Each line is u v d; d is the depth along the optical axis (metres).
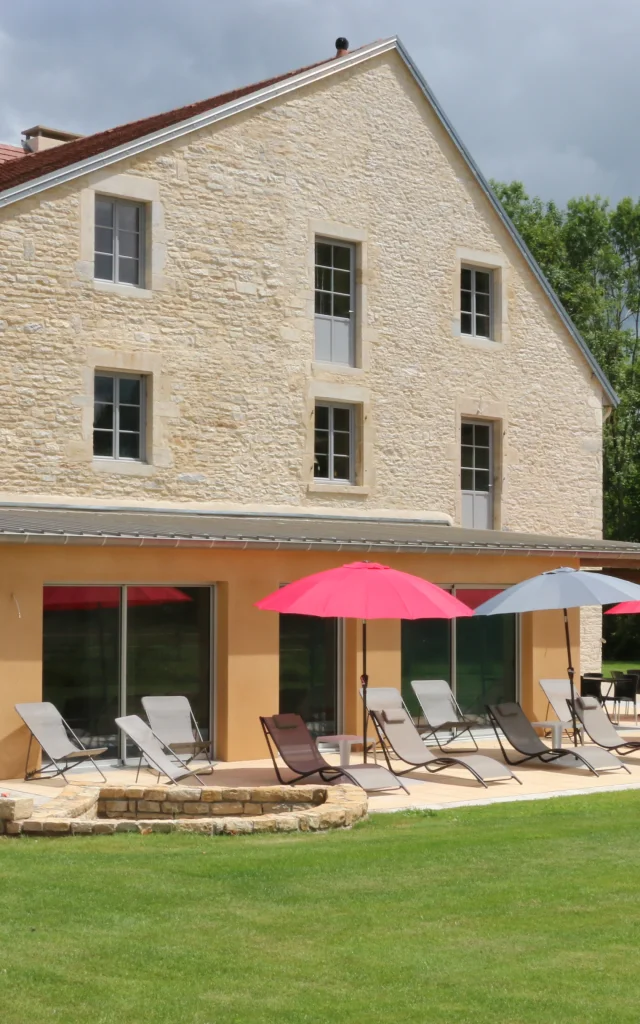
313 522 18.95
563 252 42.12
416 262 21.48
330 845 9.29
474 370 22.30
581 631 23.98
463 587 18.12
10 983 5.74
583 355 24.23
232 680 15.42
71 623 14.42
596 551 18.80
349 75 20.69
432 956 6.26
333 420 20.53
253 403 19.20
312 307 19.97
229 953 6.28
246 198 19.25
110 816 11.16
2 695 13.40
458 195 22.22
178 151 18.53
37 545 13.77
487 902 7.36
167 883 7.76
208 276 18.80
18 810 9.67
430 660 17.88
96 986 5.73
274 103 19.64
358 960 6.18
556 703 17.28
